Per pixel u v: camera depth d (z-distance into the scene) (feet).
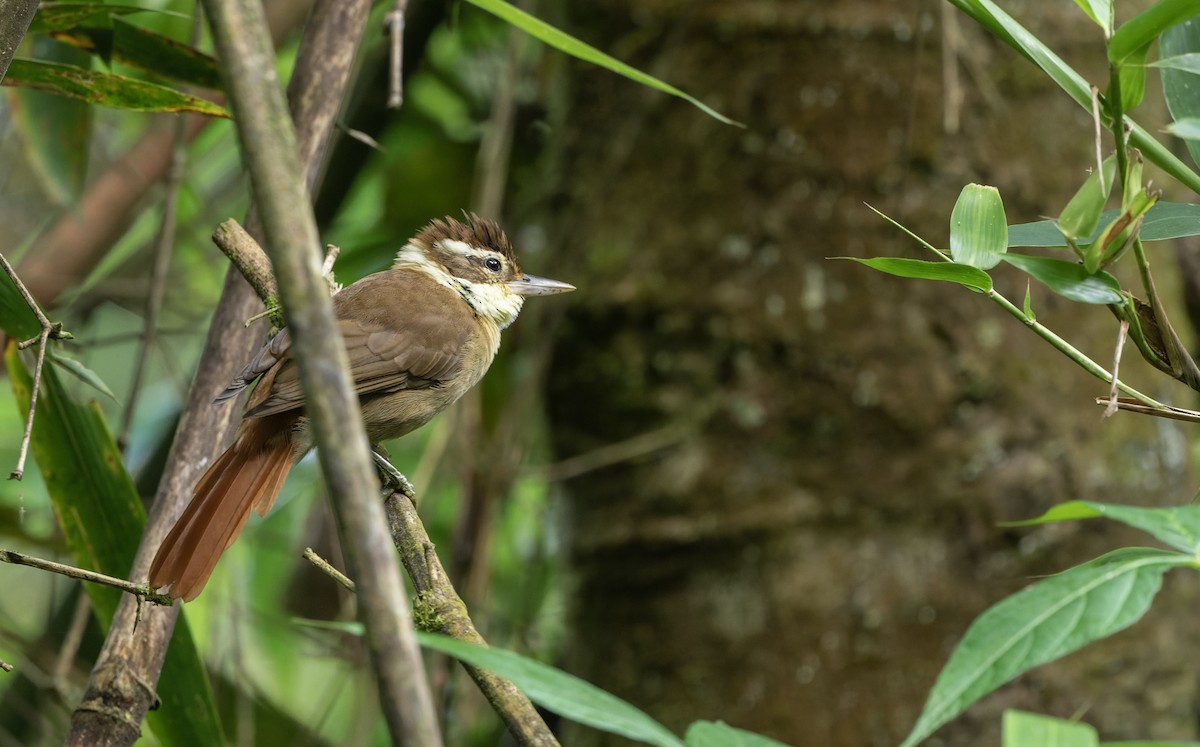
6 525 30.73
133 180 36.91
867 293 33.09
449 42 45.16
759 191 33.94
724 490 33.35
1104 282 14.28
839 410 32.91
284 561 41.73
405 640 8.95
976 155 33.17
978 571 32.24
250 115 9.62
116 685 18.98
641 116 35.63
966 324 32.76
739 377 33.63
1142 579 10.85
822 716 31.86
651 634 33.96
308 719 42.06
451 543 38.60
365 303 30.07
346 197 39.47
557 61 39.19
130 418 28.35
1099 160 13.97
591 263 35.65
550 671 9.57
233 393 22.25
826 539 32.65
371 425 29.60
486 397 43.55
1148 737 31.76
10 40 17.38
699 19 34.83
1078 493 32.42
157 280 29.55
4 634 32.65
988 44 33.68
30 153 30.89
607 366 35.19
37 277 35.81
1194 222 15.48
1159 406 15.06
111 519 21.88
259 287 23.06
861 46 33.60
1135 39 13.80
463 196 45.42
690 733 10.05
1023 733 8.93
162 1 36.91
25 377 21.54
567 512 36.83
